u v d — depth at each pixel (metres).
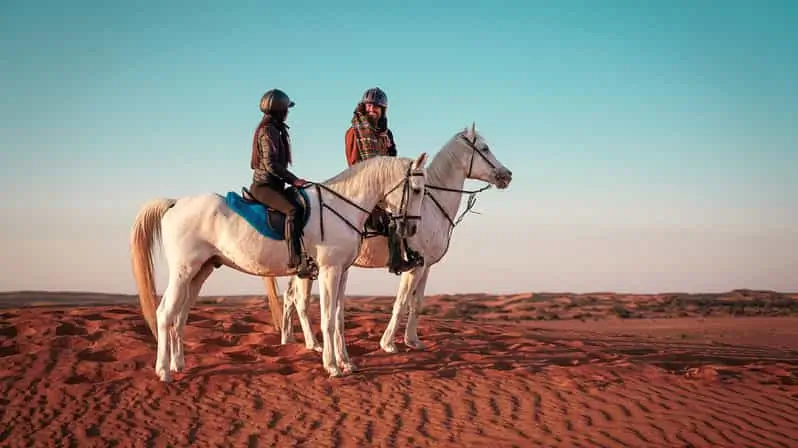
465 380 9.11
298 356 10.37
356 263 10.40
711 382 9.20
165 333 8.67
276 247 8.57
